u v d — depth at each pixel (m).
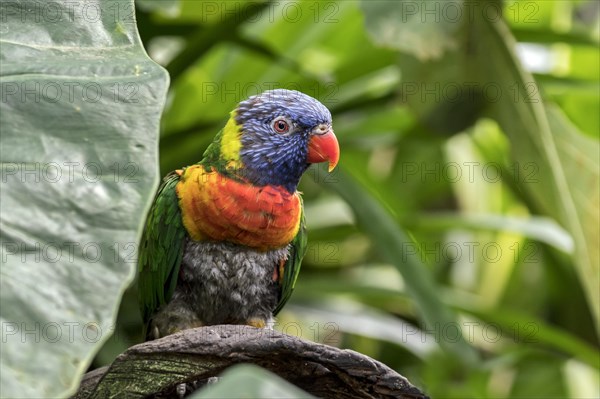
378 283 10.96
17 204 3.31
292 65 8.21
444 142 10.19
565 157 8.06
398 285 11.22
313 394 5.08
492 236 11.36
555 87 9.26
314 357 4.78
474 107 8.41
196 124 7.83
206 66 8.77
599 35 11.19
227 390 2.64
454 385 9.73
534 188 8.25
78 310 3.14
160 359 4.66
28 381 2.96
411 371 11.05
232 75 8.78
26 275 3.17
